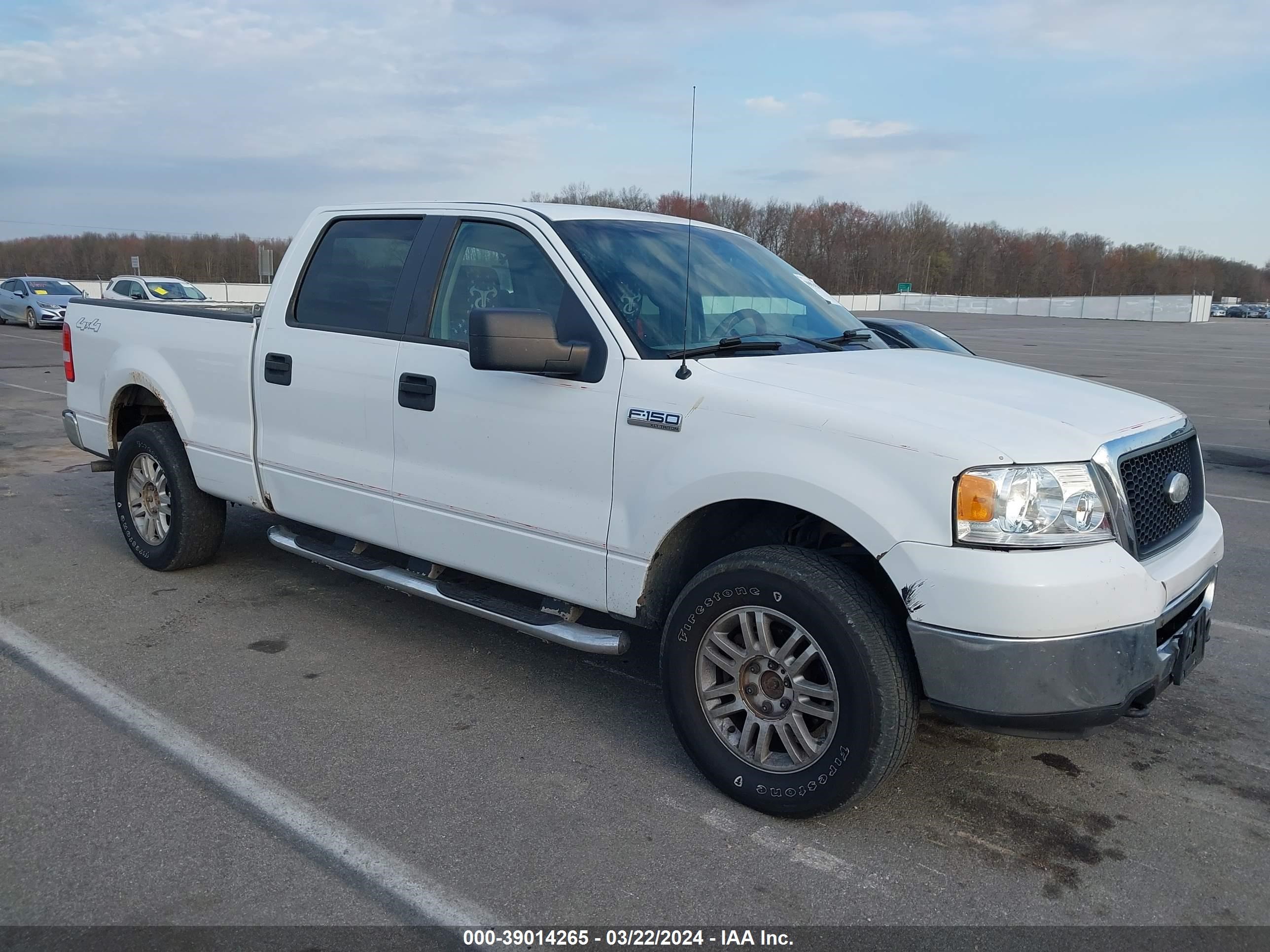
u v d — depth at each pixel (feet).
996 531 8.79
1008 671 8.76
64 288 92.58
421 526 13.15
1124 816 10.59
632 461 10.87
